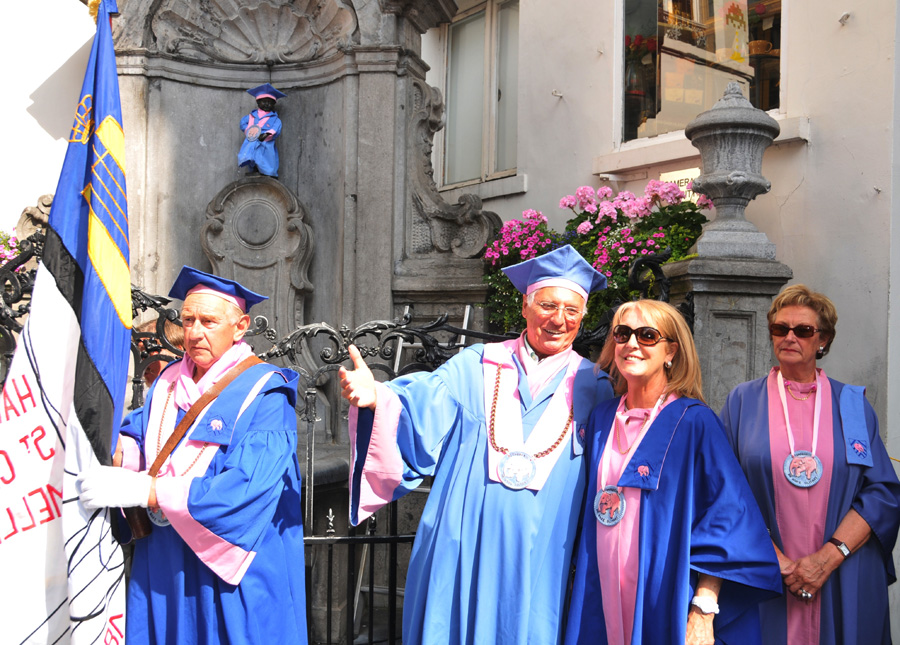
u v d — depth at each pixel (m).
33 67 5.44
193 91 5.77
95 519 2.32
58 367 2.42
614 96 5.47
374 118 5.37
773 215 4.36
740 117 3.50
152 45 5.65
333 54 5.57
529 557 2.18
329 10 5.57
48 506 2.42
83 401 2.32
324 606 4.50
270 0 5.73
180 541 2.35
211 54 5.78
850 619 2.26
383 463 2.28
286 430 2.49
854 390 2.46
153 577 2.37
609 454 2.20
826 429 2.38
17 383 2.43
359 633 4.49
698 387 2.24
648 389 2.21
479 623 2.16
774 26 4.54
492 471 2.27
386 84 5.37
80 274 2.45
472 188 6.73
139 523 2.38
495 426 2.34
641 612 2.01
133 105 5.58
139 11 5.58
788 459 2.36
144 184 5.61
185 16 5.66
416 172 5.45
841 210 4.01
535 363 2.44
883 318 3.80
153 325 3.71
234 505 2.25
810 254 4.16
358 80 5.43
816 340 2.43
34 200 5.42
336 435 5.36
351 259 5.41
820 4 4.18
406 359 5.26
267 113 5.60
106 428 2.33
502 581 2.18
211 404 2.44
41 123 5.47
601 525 2.13
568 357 2.45
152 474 2.38
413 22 5.46
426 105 5.48
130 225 5.57
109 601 2.34
